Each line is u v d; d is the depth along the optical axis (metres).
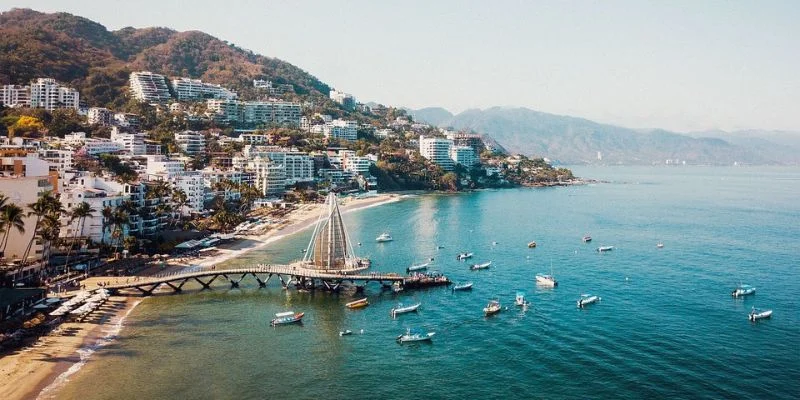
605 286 168.38
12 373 98.88
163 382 98.62
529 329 128.75
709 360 110.12
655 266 197.00
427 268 193.75
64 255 172.50
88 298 138.12
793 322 133.12
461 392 97.44
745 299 153.25
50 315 125.44
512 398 95.00
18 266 147.50
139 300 148.00
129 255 188.50
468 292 162.38
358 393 96.88
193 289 160.12
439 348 117.69
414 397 95.56
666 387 98.31
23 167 186.62
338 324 132.75
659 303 149.25
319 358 111.81
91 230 186.00
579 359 110.88
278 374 103.75
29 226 160.88
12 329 115.50
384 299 154.12
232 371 104.44
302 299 153.25
